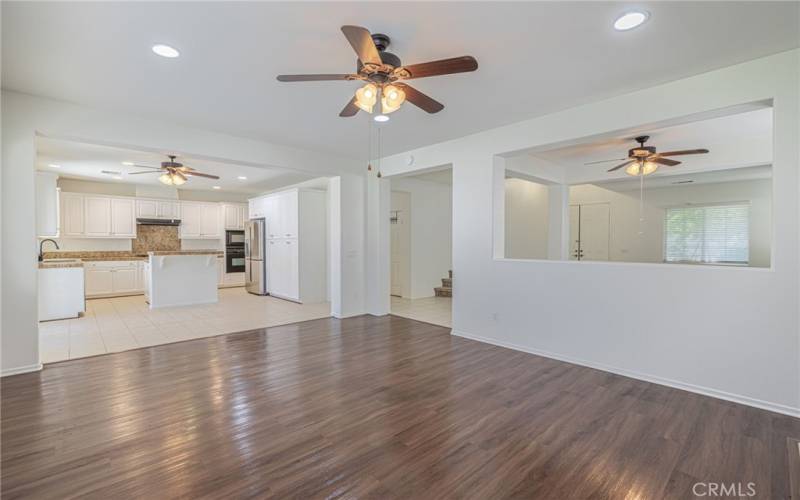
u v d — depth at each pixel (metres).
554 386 3.05
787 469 1.94
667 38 2.30
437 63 2.08
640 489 1.80
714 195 6.73
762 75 2.56
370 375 3.30
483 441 2.22
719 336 2.81
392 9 1.99
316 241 7.33
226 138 4.38
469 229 4.50
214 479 1.86
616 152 5.14
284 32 2.22
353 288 5.91
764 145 4.39
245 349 4.07
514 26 2.16
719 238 6.74
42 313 5.38
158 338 4.50
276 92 3.12
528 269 3.97
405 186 7.50
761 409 2.62
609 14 2.04
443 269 8.32
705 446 2.16
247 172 6.77
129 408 2.63
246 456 2.06
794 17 2.07
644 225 7.47
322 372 3.37
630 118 3.15
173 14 2.02
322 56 2.52
